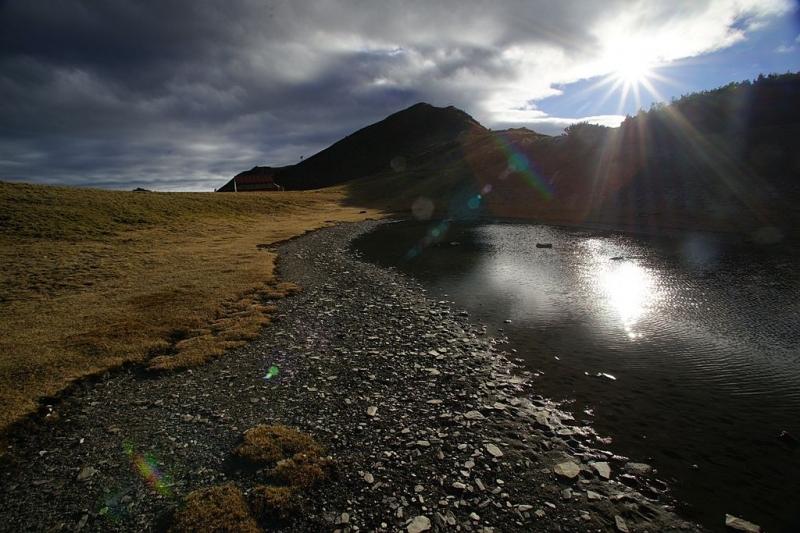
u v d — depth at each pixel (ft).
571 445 27.09
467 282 72.90
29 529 21.49
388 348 43.83
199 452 27.30
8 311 56.54
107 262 88.89
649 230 113.09
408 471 24.68
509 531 20.44
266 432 28.55
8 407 32.53
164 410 33.04
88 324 51.37
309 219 192.03
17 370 38.93
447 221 177.06
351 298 63.93
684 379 35.37
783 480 23.56
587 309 55.21
